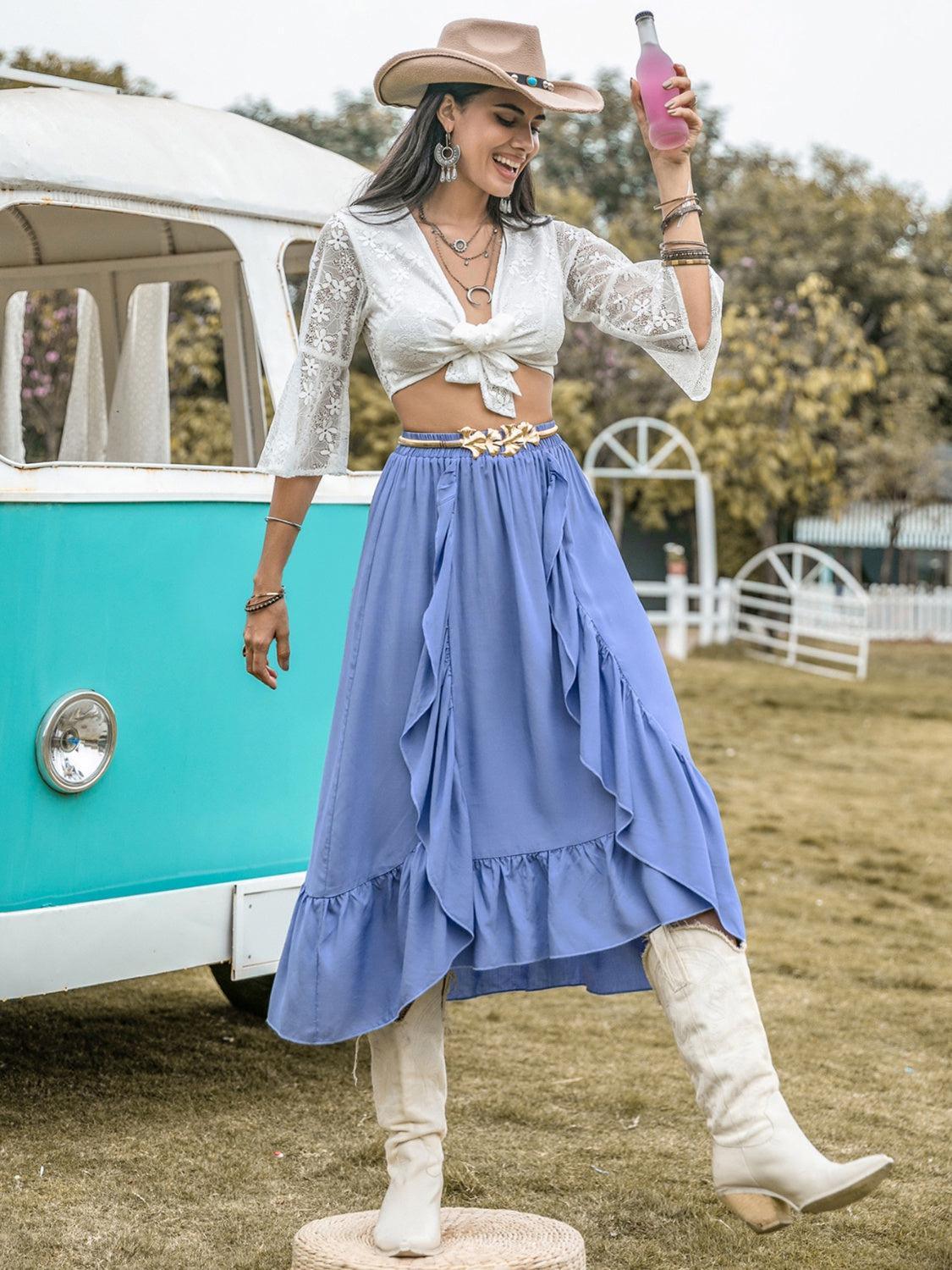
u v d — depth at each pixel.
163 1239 3.03
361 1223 2.81
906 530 30.27
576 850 2.52
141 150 3.99
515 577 2.56
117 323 5.04
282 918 3.93
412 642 2.59
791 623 18.41
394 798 2.59
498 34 2.66
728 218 24.02
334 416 2.72
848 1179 2.31
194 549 3.77
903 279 24.33
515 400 2.65
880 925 6.29
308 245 4.60
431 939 2.48
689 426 20.39
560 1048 4.49
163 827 3.75
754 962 5.61
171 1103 3.89
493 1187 3.36
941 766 10.59
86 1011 4.73
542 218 2.78
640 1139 3.72
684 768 2.51
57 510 3.51
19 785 3.48
